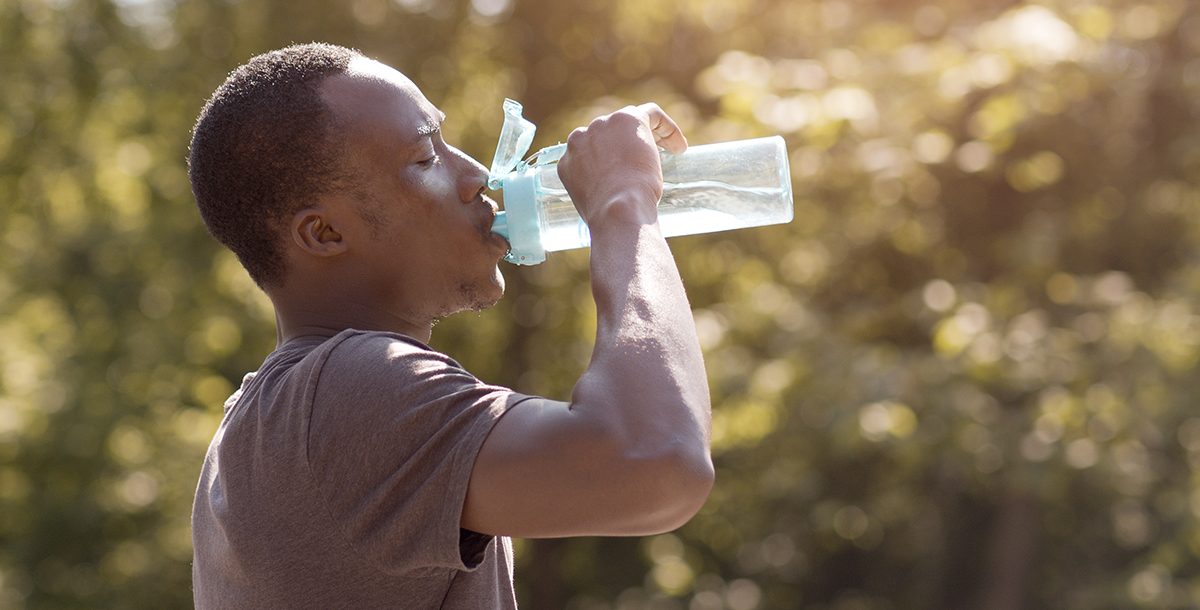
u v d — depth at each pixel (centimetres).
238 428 138
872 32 752
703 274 856
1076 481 786
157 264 986
